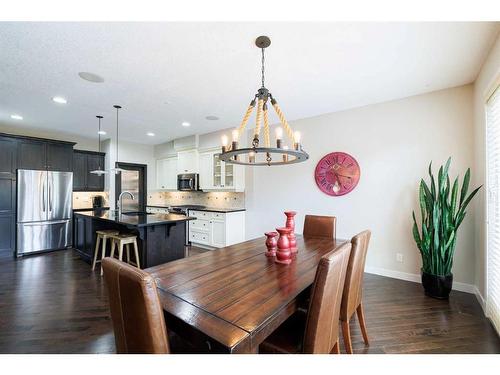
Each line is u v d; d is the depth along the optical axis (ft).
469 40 6.68
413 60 7.75
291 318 5.18
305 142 13.84
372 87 9.80
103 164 20.40
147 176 22.58
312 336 3.84
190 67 8.25
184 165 19.76
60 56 7.55
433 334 6.76
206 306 3.72
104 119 14.39
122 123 15.30
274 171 15.15
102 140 20.75
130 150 21.40
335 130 12.76
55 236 16.12
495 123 7.16
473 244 9.32
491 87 7.00
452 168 9.77
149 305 2.96
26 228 15.01
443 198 8.81
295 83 9.44
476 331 6.89
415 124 10.59
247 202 16.66
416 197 10.54
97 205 19.70
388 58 7.64
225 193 18.86
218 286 4.50
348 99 11.10
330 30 6.29
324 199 13.14
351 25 6.10
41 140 15.84
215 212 16.31
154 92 10.38
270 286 4.49
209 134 18.02
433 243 9.00
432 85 9.62
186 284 4.59
